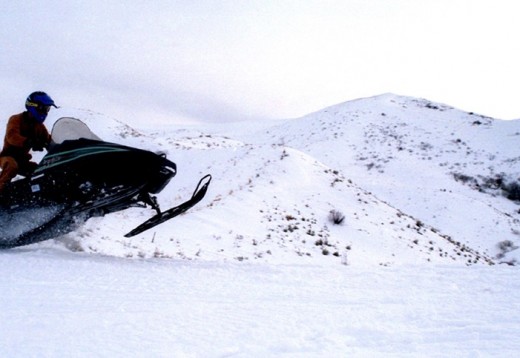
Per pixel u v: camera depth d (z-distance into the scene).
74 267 5.54
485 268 6.16
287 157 25.52
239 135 90.19
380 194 40.03
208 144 49.72
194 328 3.59
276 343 3.28
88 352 3.03
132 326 3.58
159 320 3.75
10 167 6.12
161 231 14.20
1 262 5.57
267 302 4.45
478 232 32.22
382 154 52.72
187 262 6.32
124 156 5.89
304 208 19.70
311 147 57.19
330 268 6.06
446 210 35.31
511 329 3.69
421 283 5.34
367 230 18.59
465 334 3.57
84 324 3.58
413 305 4.42
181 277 5.38
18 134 6.21
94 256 6.45
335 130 62.50
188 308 4.14
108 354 3.00
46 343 3.15
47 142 6.59
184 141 47.84
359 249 16.27
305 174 23.70
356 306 4.37
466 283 5.36
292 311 4.15
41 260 5.79
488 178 45.88
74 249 7.05
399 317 4.02
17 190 6.16
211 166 30.34
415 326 3.77
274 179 22.34
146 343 3.22
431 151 53.66
